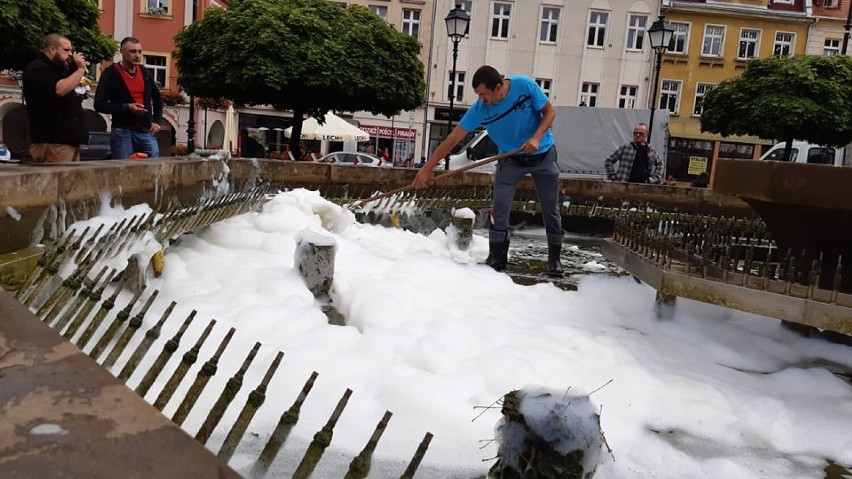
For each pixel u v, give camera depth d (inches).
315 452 56.6
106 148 729.0
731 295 116.8
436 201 305.1
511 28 1254.3
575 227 338.6
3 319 50.1
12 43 456.1
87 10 538.0
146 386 64.7
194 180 183.2
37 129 175.5
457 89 1275.8
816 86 727.7
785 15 1274.6
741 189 131.1
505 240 207.6
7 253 93.4
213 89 569.0
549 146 197.9
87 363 43.6
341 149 1369.3
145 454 33.7
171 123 1152.2
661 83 1286.9
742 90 781.3
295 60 534.0
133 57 229.5
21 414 36.3
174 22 1152.2
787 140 765.9
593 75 1275.8
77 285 88.9
